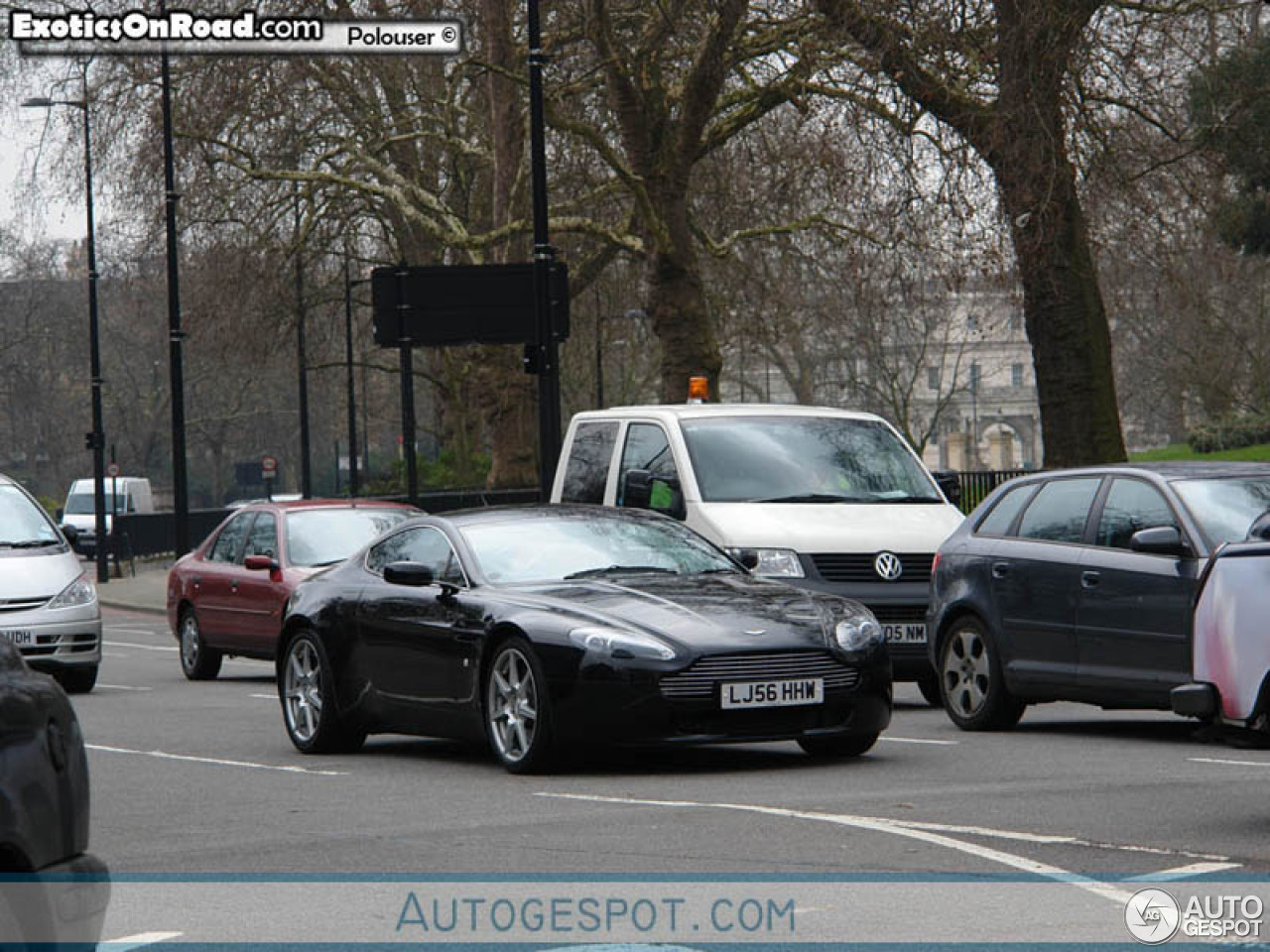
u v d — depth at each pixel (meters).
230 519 53.31
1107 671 30.62
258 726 37.94
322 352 146.12
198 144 105.50
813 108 83.88
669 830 21.53
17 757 11.23
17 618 46.06
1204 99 68.25
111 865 20.50
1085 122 64.94
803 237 104.81
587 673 26.64
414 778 27.97
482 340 68.88
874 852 19.59
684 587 28.67
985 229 66.69
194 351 116.25
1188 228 72.88
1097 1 63.25
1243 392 176.75
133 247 110.56
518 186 108.62
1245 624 20.16
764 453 40.22
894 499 39.97
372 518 51.19
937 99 66.88
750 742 26.94
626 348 163.38
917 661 37.69
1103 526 31.36
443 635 29.33
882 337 188.62
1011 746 30.20
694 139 89.62
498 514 31.39
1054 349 68.81
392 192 104.75
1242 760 27.62
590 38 87.00
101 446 121.69
